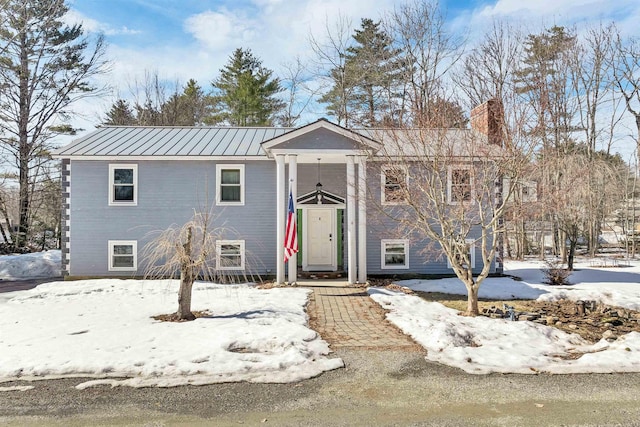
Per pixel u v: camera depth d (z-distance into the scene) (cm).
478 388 623
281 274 1555
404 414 538
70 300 1270
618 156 3192
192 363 702
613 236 3691
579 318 1127
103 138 1912
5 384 632
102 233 1716
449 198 1495
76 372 675
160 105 4197
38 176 3034
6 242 2950
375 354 777
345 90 3212
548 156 1215
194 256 1130
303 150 1532
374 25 3300
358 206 1662
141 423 513
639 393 607
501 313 1124
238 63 4200
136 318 1021
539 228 3067
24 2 2292
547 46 2606
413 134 1293
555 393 605
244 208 1762
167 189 1742
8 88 2812
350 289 1462
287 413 541
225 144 1875
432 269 1762
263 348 798
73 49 2995
